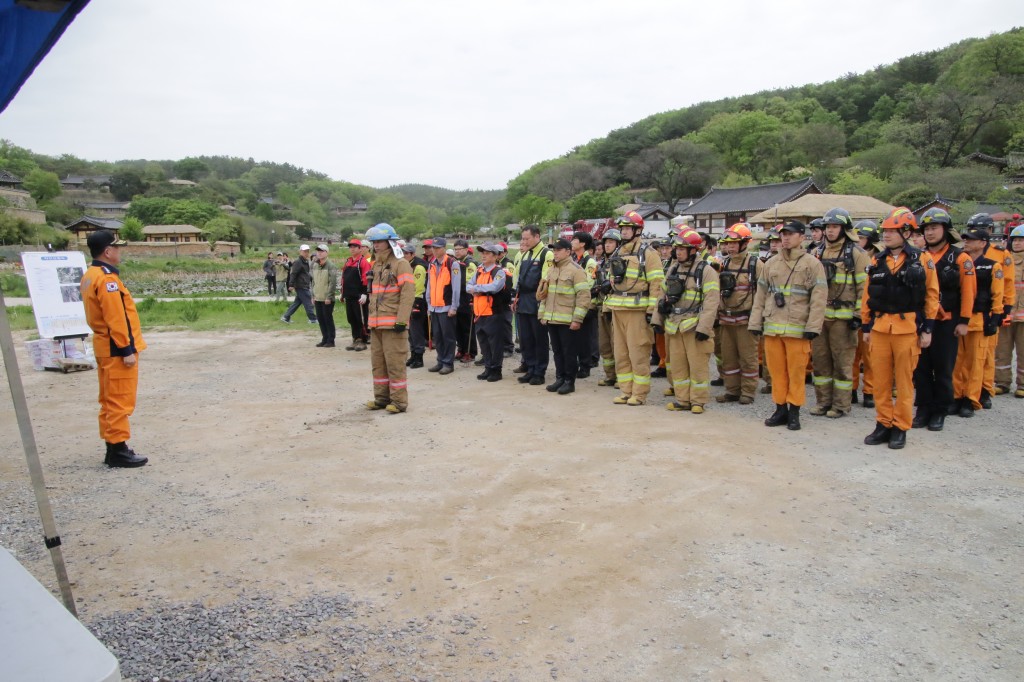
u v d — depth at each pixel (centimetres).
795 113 9494
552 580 389
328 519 477
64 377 1014
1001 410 777
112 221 8288
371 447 642
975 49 7175
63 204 9538
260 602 370
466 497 512
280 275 2528
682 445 634
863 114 9894
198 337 1421
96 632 341
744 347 796
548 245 924
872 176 5419
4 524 476
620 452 614
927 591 374
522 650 325
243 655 323
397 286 753
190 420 754
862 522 462
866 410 782
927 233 689
